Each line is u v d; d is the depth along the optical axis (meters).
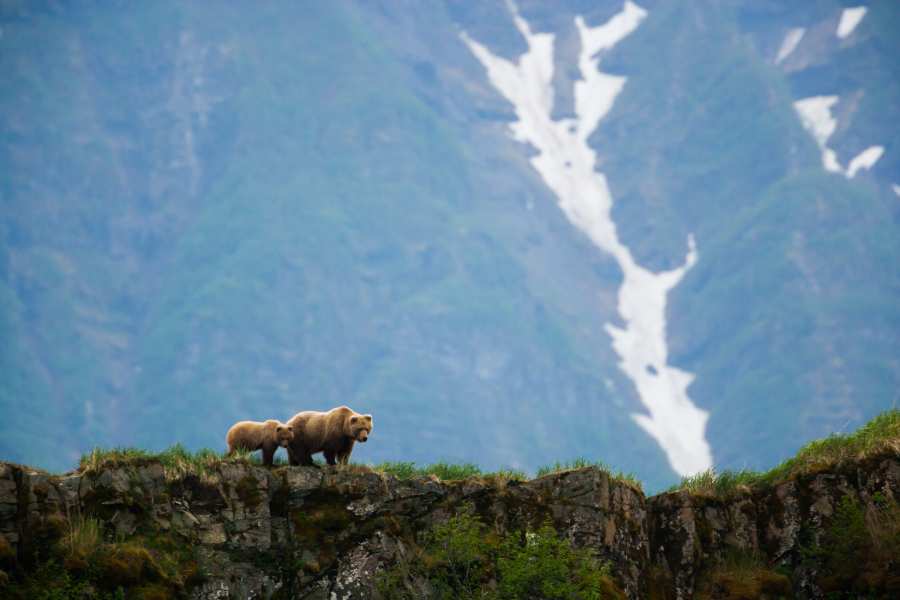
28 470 91.00
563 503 102.81
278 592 94.31
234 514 95.75
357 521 98.31
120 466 93.94
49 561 87.69
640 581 102.50
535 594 95.75
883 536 101.88
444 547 98.19
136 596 88.75
